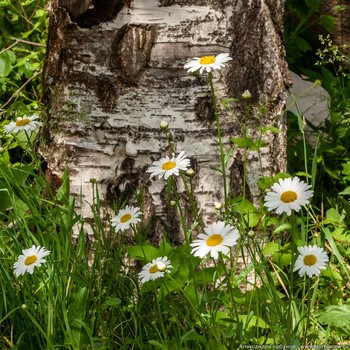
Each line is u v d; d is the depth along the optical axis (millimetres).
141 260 5965
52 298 5309
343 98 8594
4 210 6426
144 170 6207
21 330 5543
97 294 5781
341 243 6465
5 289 5605
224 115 6148
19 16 9375
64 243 5906
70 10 6230
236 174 6215
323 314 5473
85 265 5566
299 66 10195
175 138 6145
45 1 9328
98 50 6195
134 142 6203
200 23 6051
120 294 5809
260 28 6180
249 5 6117
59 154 6473
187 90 6094
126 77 6145
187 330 5590
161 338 5156
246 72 6172
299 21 10375
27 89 8977
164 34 6062
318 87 9273
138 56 6094
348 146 8328
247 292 5527
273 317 5328
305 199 4809
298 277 6160
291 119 8328
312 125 8516
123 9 6094
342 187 7789
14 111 8008
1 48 9234
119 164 6266
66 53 6340
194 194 6180
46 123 6590
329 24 10070
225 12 6070
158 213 6195
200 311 5207
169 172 5230
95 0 6082
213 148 6156
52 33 6500
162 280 5344
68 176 6316
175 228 6191
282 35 6520
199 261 5398
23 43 9258
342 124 8328
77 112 6336
